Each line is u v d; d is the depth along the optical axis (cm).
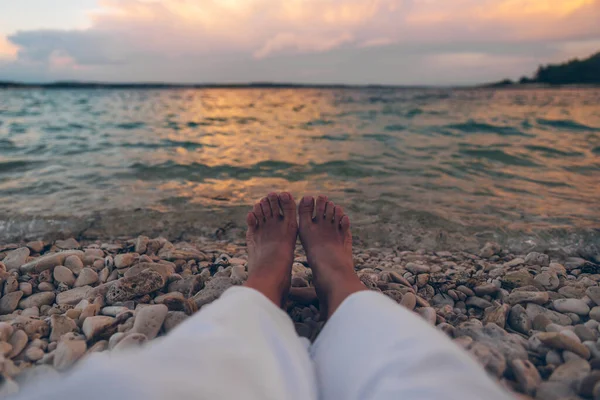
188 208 331
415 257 239
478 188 394
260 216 186
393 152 610
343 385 75
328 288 134
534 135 802
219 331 70
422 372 63
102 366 55
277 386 67
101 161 516
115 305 163
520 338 130
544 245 260
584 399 100
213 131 935
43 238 270
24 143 680
